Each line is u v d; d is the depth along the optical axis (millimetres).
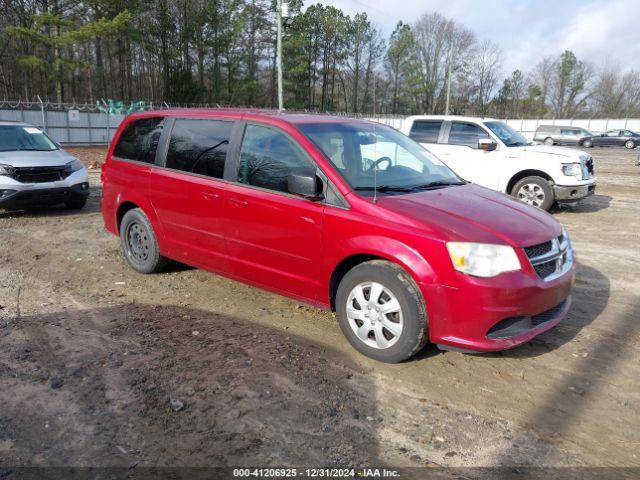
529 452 2965
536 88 83812
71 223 8891
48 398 3406
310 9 65688
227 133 4867
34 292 5410
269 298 5301
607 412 3377
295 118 4656
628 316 4965
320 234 4074
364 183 4207
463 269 3502
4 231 8195
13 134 10016
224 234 4805
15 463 2803
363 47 72062
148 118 5797
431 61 75625
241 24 50531
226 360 3938
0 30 44219
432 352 4125
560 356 4117
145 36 46406
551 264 3869
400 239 3686
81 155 23797
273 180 4445
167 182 5316
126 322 4637
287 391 3523
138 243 5980
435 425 3195
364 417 3260
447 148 10805
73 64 37469
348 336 4090
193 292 5453
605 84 81062
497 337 3607
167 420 3188
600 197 12852
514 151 10164
